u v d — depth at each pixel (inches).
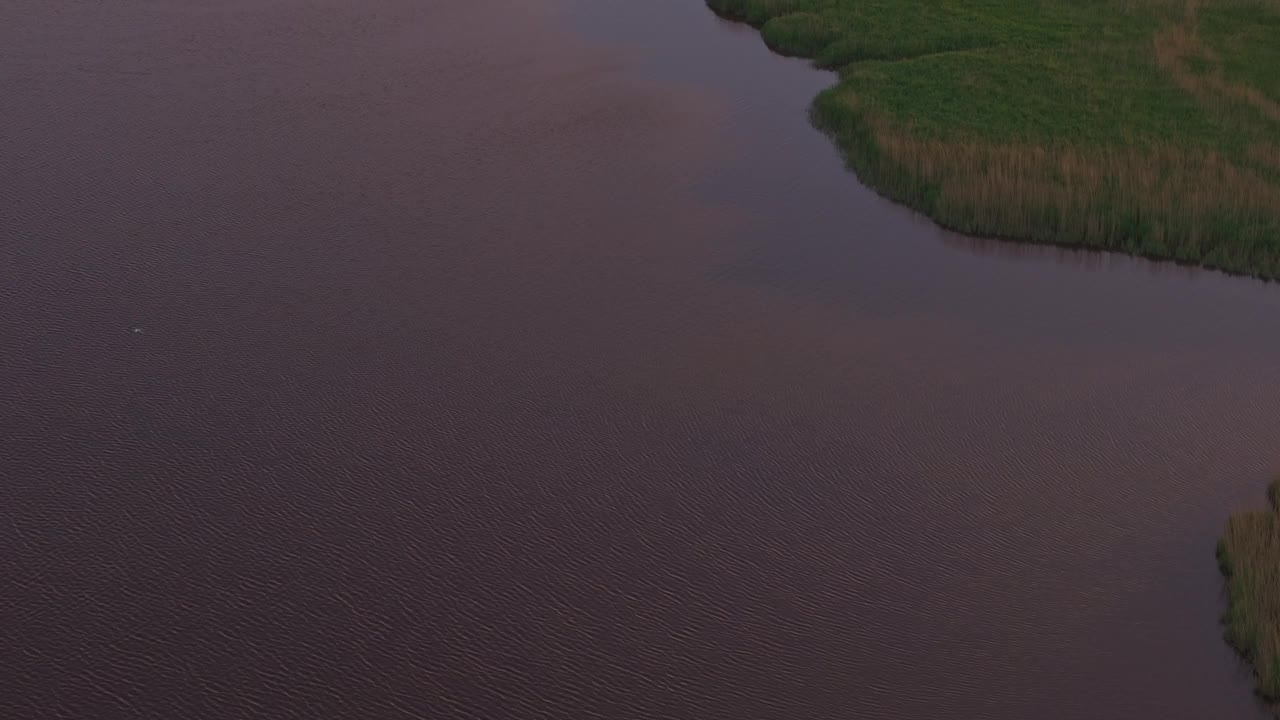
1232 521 680.4
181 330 872.9
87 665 602.9
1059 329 897.5
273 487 725.9
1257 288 953.5
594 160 1147.3
